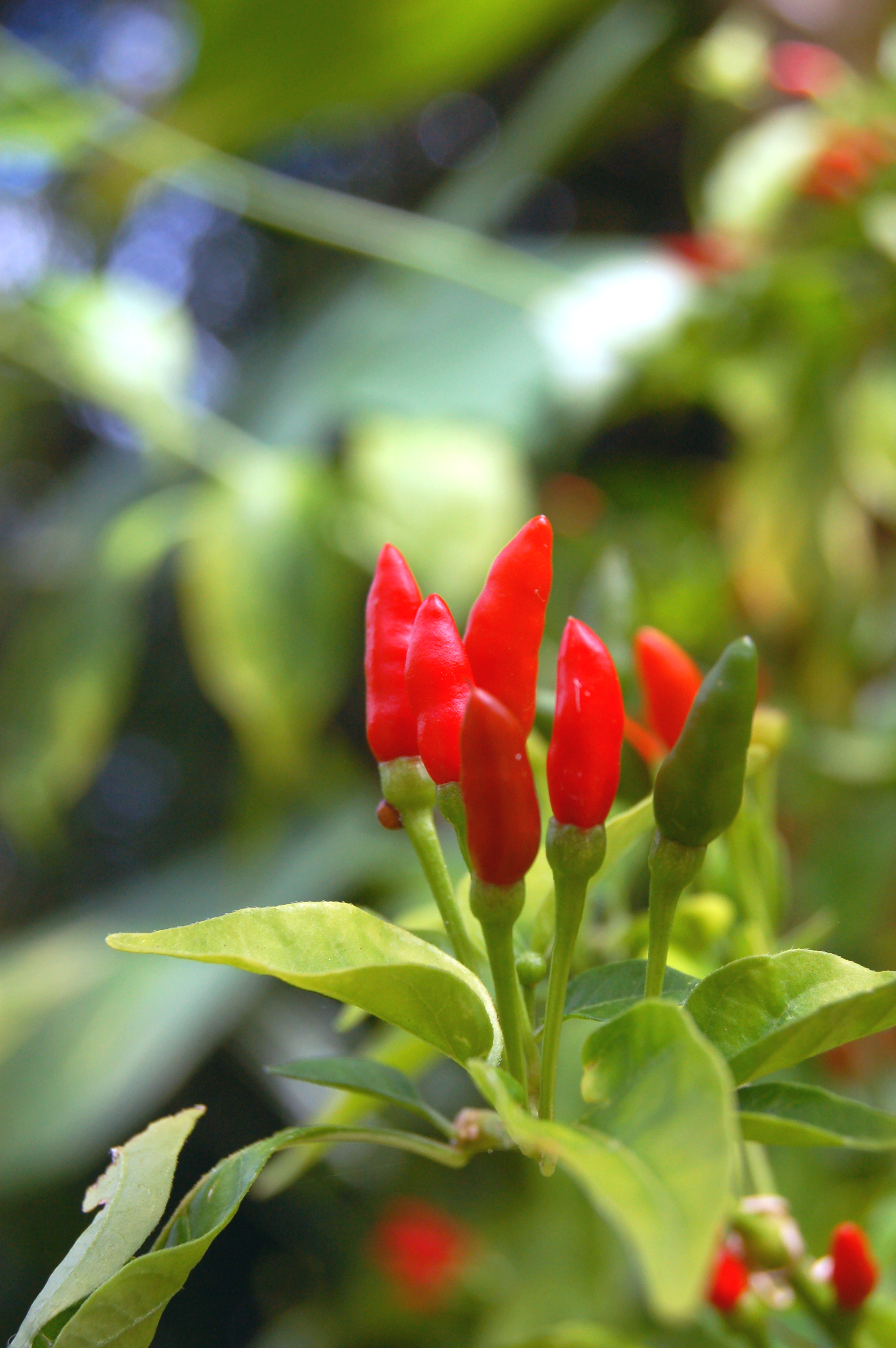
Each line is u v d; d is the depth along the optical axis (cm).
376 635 39
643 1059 35
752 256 108
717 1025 37
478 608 38
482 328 115
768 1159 73
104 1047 117
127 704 197
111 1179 38
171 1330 176
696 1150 33
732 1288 43
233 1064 168
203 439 118
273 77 116
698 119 137
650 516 130
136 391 117
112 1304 37
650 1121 34
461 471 103
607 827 40
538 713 44
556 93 155
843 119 103
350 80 121
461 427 108
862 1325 43
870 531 113
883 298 103
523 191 151
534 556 38
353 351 122
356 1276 139
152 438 117
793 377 105
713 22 137
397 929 37
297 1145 39
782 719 45
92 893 197
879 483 109
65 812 190
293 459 116
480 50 123
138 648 155
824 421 103
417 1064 46
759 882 45
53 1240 154
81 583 127
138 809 202
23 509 213
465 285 116
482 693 36
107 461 177
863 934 90
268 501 112
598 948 46
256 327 220
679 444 189
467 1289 117
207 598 110
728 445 170
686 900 46
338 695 166
